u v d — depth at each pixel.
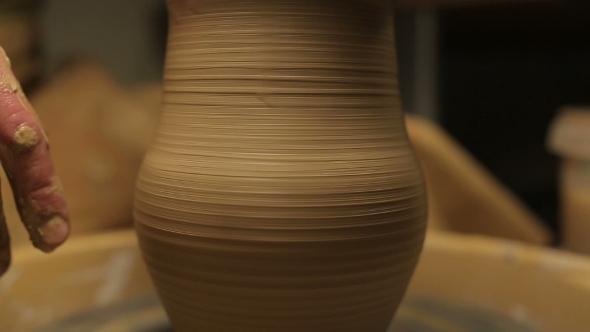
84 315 0.80
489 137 2.38
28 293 0.82
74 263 0.90
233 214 0.50
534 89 2.36
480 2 1.80
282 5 0.51
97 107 1.53
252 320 0.53
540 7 1.93
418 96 2.02
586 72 2.36
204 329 0.55
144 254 0.57
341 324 0.54
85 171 1.40
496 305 0.86
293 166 0.50
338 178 0.51
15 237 1.20
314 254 0.50
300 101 0.51
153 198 0.54
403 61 2.00
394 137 0.56
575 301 0.80
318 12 0.51
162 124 0.58
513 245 0.95
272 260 0.50
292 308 0.52
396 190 0.54
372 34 0.55
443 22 2.15
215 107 0.53
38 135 0.47
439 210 1.46
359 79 0.53
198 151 0.53
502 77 2.36
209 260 0.51
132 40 2.30
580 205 1.38
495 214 1.52
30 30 1.75
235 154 0.51
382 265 0.53
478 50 2.34
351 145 0.53
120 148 1.47
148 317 0.79
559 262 0.87
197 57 0.54
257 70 0.51
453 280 0.92
